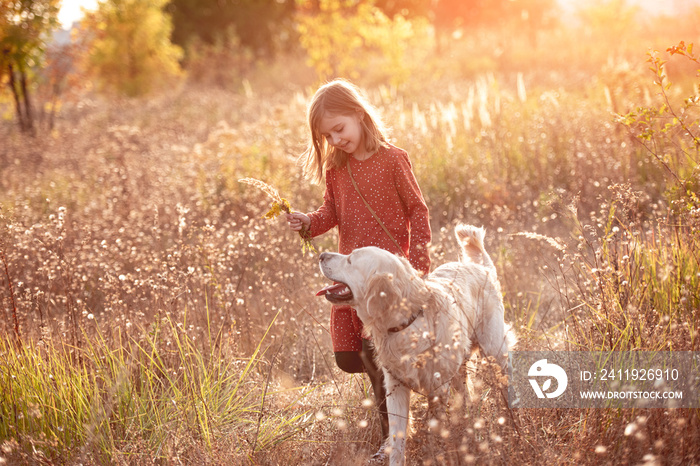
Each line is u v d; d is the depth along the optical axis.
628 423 2.54
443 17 27.52
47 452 2.87
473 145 8.04
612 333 2.95
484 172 7.07
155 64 20.94
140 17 20.52
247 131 10.75
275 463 2.90
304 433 3.21
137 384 3.43
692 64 12.45
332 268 2.73
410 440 2.86
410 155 7.61
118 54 20.33
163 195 6.98
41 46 12.02
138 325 3.62
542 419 2.91
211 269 4.03
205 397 3.22
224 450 2.93
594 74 13.98
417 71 18.11
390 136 7.89
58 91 15.60
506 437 2.47
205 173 7.83
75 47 16.09
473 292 3.21
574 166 6.52
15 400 3.08
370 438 3.13
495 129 8.12
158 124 13.58
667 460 2.33
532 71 16.33
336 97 2.86
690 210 3.28
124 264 4.98
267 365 3.79
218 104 16.30
